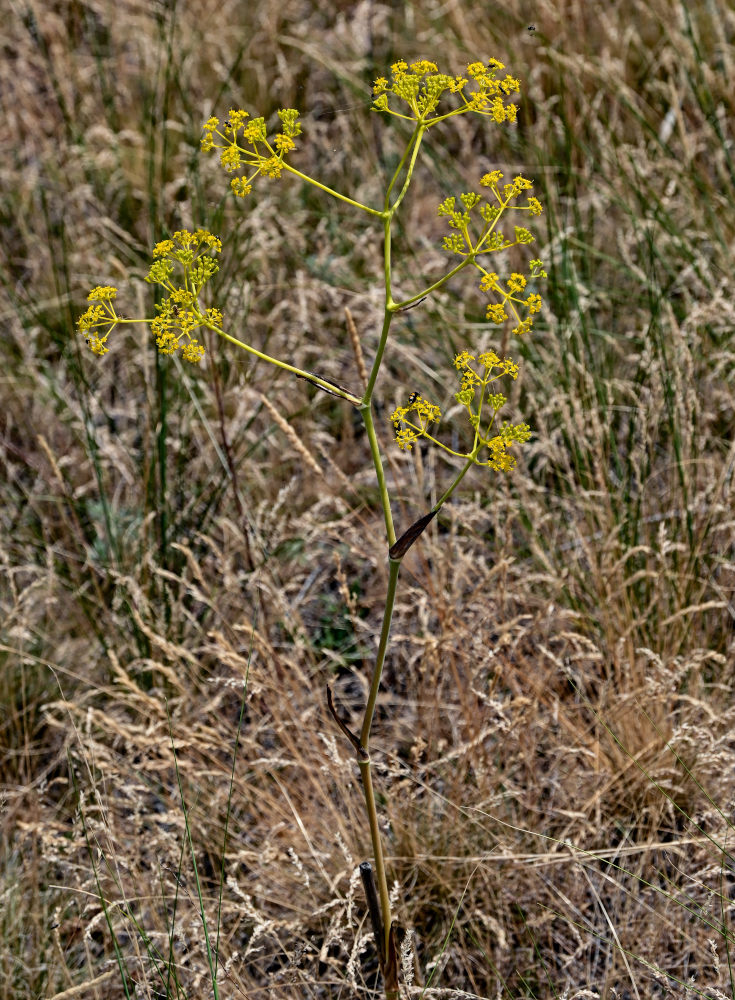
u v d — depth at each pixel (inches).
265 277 122.5
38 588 99.3
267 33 163.9
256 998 71.0
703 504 90.7
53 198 143.1
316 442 90.7
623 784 78.5
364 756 53.6
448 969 74.2
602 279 123.2
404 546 47.8
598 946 71.5
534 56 149.0
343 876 73.6
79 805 72.1
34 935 74.8
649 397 91.6
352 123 142.9
